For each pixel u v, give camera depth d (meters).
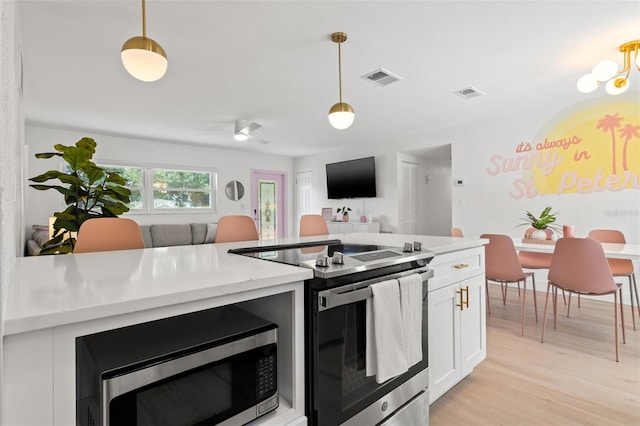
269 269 1.09
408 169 6.06
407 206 6.03
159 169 5.93
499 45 2.48
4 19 0.64
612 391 1.89
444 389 1.77
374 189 6.06
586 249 2.32
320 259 1.17
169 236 5.57
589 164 3.75
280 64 2.78
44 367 0.64
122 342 0.91
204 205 6.49
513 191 4.34
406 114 4.29
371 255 1.41
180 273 1.02
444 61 2.74
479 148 4.66
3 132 0.62
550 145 4.02
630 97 3.48
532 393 1.88
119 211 2.73
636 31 2.30
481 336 2.13
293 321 1.07
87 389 0.87
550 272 2.56
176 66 2.80
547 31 2.29
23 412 0.62
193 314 1.14
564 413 1.70
